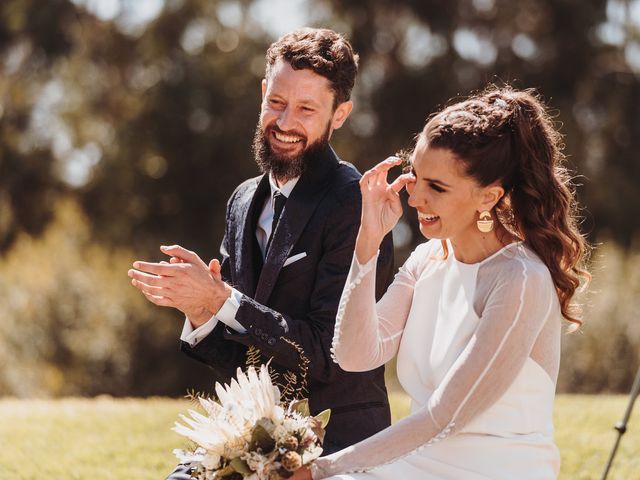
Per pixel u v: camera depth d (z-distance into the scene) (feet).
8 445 20.11
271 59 12.07
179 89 67.41
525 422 9.25
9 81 78.28
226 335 11.02
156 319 52.95
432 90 68.33
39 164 75.36
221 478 9.37
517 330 9.05
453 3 70.28
